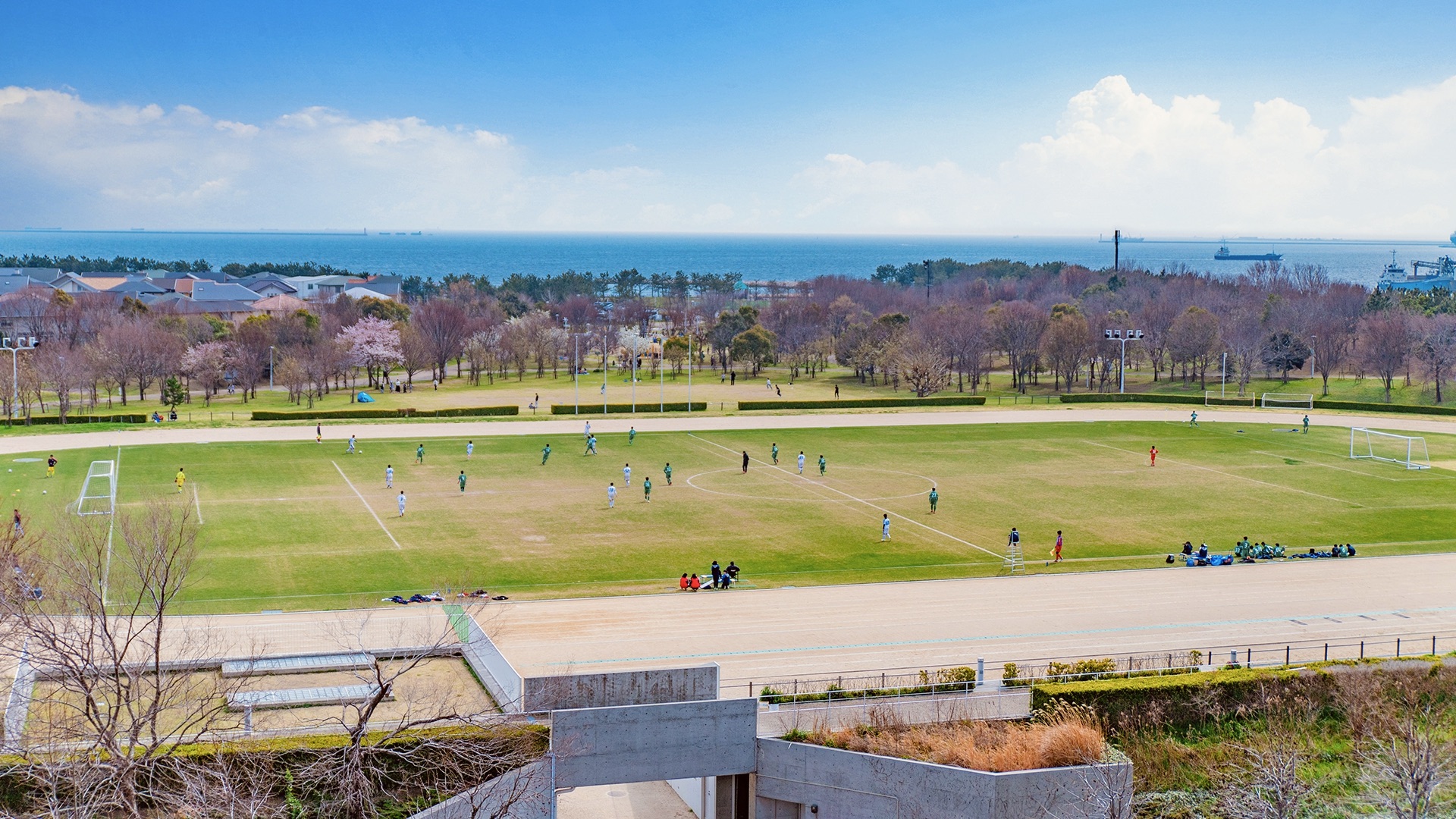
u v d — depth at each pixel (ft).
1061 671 194.39
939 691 188.96
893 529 314.35
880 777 163.22
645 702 170.91
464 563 271.90
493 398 625.82
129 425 479.41
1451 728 184.55
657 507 337.93
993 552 290.15
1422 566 279.28
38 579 181.27
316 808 145.59
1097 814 155.33
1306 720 185.47
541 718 164.04
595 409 551.59
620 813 174.40
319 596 240.94
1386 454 438.40
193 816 133.39
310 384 640.58
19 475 367.45
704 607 240.32
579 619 230.07
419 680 177.58
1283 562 282.36
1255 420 528.22
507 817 152.66
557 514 327.26
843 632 224.74
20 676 160.66
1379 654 214.07
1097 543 300.61
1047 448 449.89
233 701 162.09
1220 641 221.46
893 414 543.80
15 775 137.39
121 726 152.56
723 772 169.68
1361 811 163.94
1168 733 182.09
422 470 392.06
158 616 154.30
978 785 156.15
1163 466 411.54
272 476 375.45
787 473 394.93
